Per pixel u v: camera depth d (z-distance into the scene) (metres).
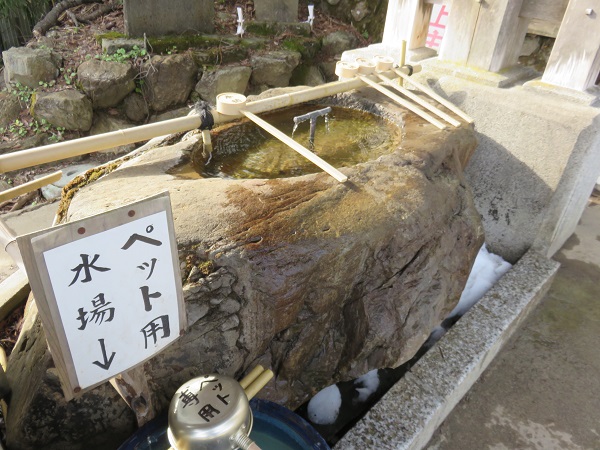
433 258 2.16
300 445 1.61
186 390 1.36
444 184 2.32
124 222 1.11
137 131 2.08
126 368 1.32
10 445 1.57
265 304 1.67
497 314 2.57
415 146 2.41
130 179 2.00
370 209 1.93
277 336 1.83
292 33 6.80
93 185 1.95
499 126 2.98
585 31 2.70
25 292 2.42
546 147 2.83
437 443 2.18
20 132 5.14
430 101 3.09
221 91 5.75
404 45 3.09
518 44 3.21
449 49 3.26
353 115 3.03
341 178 2.03
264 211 1.81
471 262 2.46
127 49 5.44
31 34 6.71
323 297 1.85
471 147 2.72
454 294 2.37
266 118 2.84
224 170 2.35
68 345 1.15
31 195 4.66
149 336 1.32
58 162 5.13
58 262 1.04
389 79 3.04
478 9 3.01
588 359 2.66
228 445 1.29
